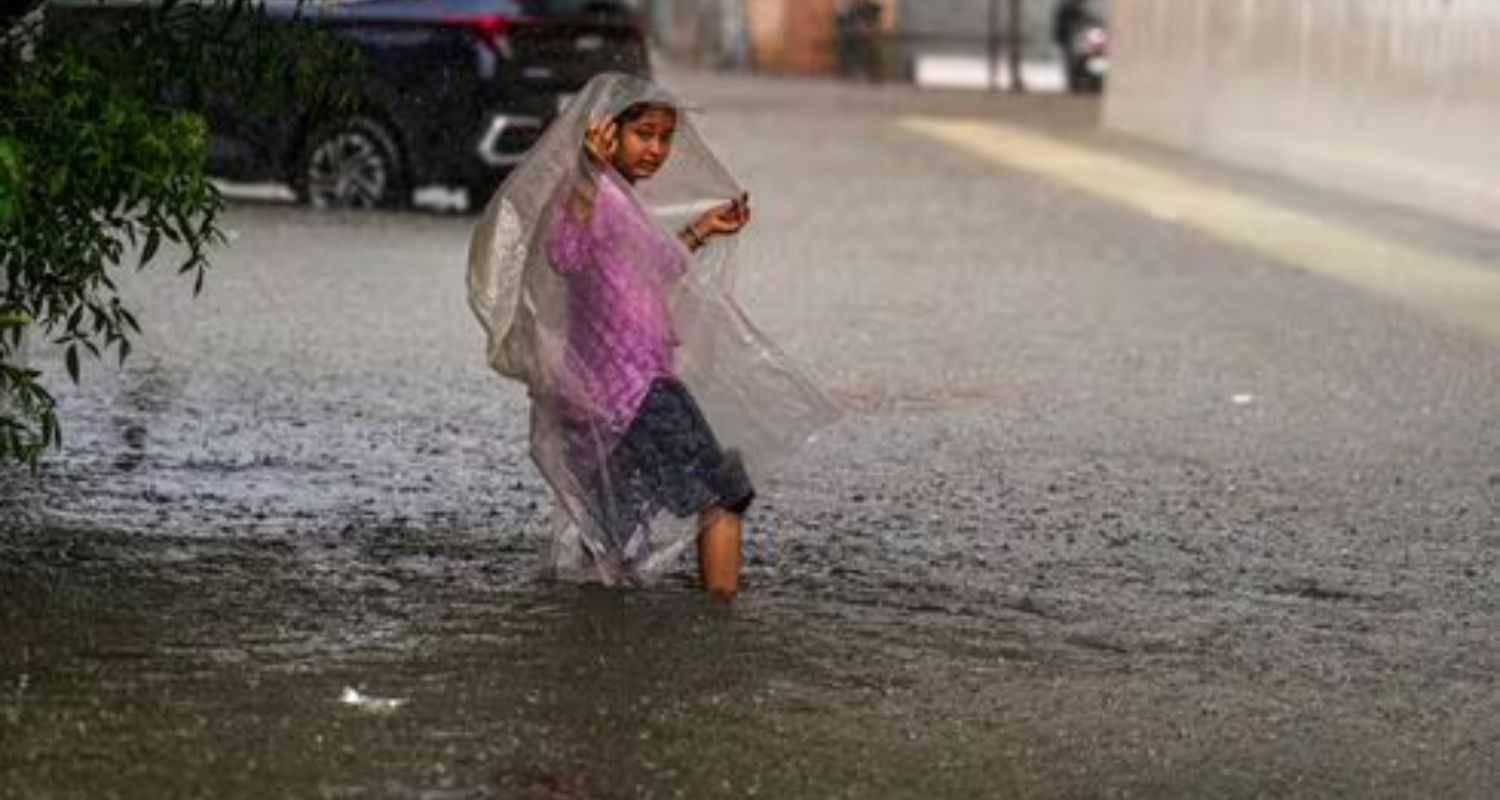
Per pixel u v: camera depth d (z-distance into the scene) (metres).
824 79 102.38
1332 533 22.98
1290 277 40.81
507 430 26.27
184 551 20.64
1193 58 65.31
